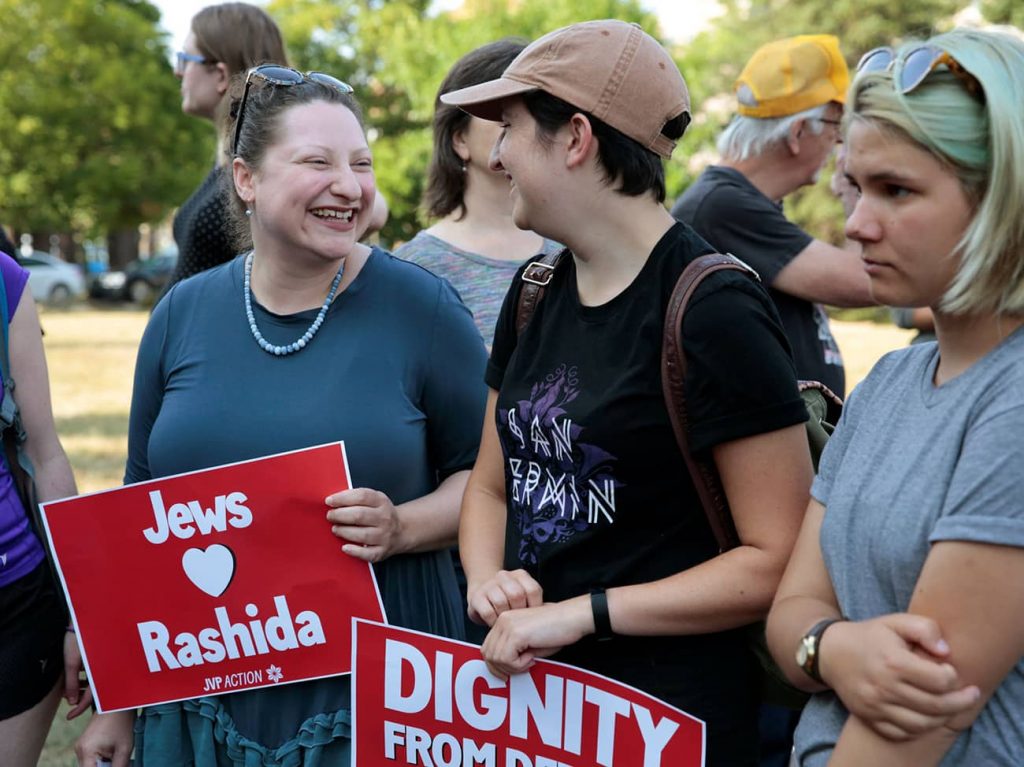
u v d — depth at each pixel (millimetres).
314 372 2312
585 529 1971
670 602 1886
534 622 1927
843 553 1621
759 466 1862
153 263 31156
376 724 2160
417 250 3211
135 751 2400
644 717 1907
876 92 1533
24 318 2529
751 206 3375
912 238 1515
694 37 27281
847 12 29922
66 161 30641
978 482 1444
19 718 2490
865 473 1615
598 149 1940
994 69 1458
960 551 1441
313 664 2266
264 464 2242
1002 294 1486
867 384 1737
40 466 2564
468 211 3215
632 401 1907
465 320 2424
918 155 1496
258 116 2285
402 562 2367
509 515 2129
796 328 3402
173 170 31719
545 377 2031
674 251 1938
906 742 1491
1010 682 1501
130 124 31016
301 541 2252
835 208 27047
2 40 30172
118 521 2301
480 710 2064
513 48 3111
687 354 1861
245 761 2291
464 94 2041
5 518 2461
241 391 2320
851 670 1523
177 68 3875
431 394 2375
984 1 25609
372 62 22812
